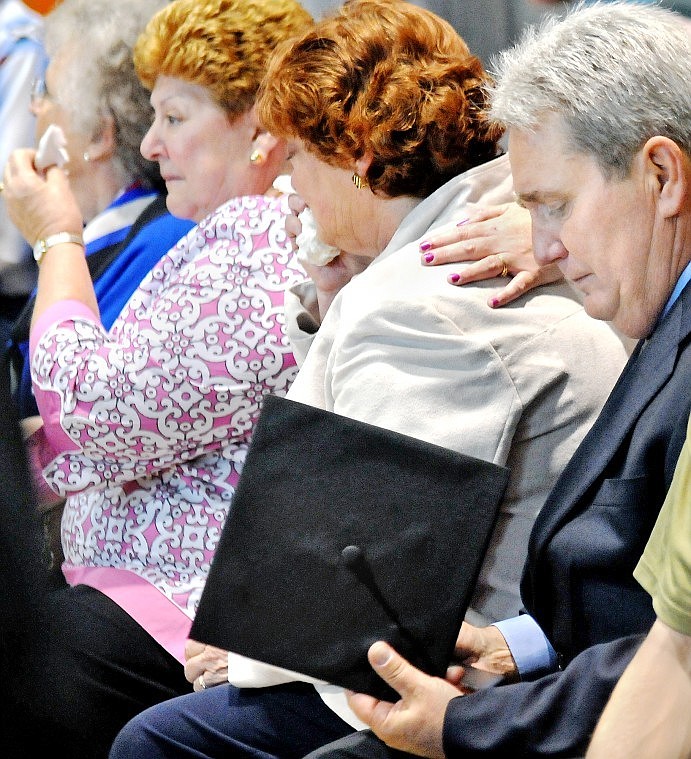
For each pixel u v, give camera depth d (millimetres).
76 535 8195
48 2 13164
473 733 5301
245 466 5762
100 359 7750
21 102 11977
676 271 5438
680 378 5340
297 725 6496
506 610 6234
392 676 5473
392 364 6082
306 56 6660
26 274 11922
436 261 6305
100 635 7469
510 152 5609
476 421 5898
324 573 5621
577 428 6102
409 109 6480
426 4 10305
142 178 10156
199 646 7109
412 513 5629
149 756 6582
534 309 6180
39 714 4000
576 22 5516
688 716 4473
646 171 5273
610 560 5457
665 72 5219
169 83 8672
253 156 8633
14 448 4348
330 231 7004
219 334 7590
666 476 5254
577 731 5098
